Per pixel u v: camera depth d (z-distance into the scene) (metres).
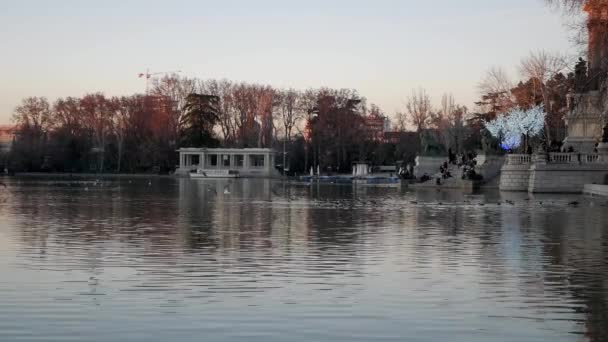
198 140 175.62
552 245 26.77
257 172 166.25
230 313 15.09
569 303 16.20
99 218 39.22
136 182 118.44
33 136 183.00
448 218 40.00
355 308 15.61
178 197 65.88
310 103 184.12
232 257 23.22
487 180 89.94
